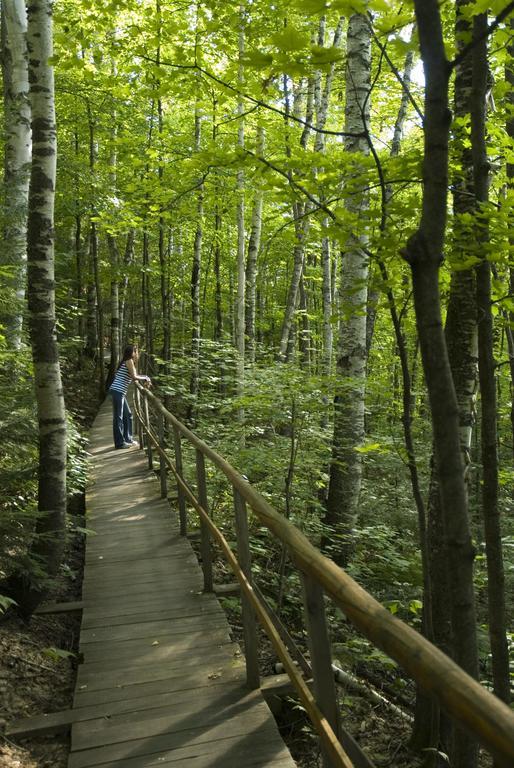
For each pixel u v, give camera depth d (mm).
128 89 5617
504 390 12414
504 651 2762
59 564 4992
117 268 17641
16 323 6840
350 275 6645
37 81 5125
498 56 3607
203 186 7402
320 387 6512
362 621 1545
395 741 3559
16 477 4969
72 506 7859
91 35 5566
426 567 3238
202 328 23547
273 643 2742
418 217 3480
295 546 2164
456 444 1622
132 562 5422
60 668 3826
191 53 4090
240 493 3316
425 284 1595
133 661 3641
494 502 2787
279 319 23516
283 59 2311
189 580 4988
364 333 6992
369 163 3299
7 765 2711
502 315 3725
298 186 3406
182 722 2986
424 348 1611
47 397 5027
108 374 19141
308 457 7016
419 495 3248
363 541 7035
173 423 5996
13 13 8234
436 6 1520
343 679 3932
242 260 13000
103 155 17516
